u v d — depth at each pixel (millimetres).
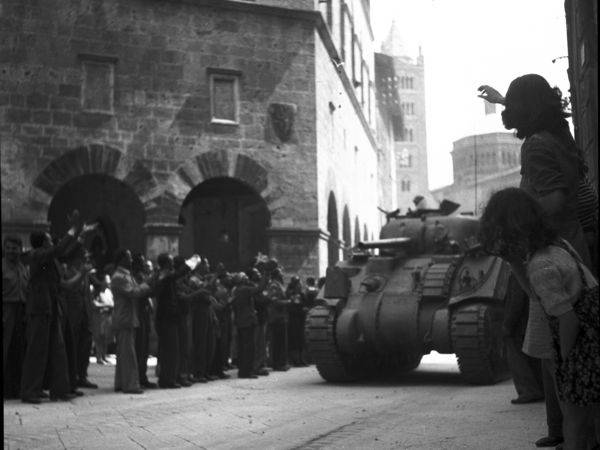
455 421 7777
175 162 23750
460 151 55438
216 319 15297
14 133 22094
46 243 10984
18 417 9266
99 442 7207
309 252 24969
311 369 18156
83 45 23000
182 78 24078
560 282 3943
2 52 22172
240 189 27750
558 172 5020
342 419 8359
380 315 13227
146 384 13164
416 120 108438
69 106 22703
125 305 12375
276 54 25359
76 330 13008
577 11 11156
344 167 32219
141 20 23766
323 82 27188
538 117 5461
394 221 15328
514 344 9227
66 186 26281
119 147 23141
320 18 25891
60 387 11039
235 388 12945
